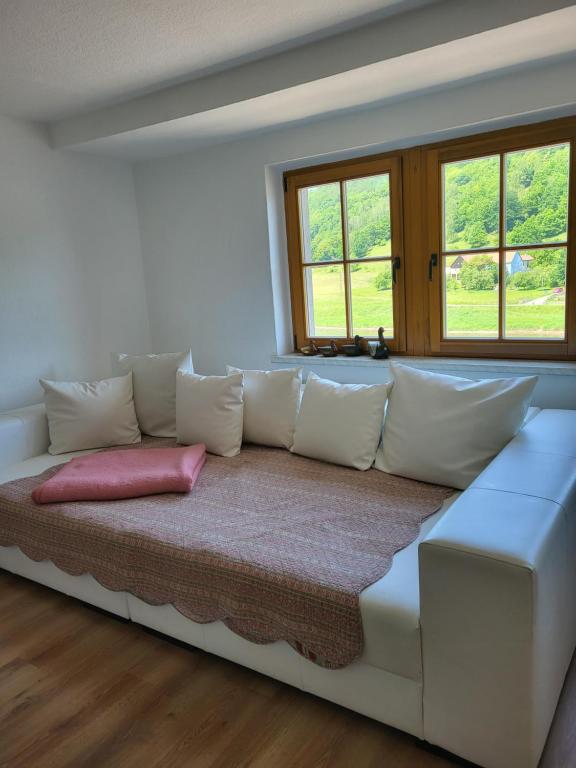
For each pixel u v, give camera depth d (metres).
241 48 2.22
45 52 2.13
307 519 1.88
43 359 3.17
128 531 1.91
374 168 2.86
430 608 1.30
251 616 1.61
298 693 1.68
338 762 1.42
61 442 2.79
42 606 2.23
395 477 2.18
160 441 2.89
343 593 1.44
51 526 2.11
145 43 2.11
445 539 1.27
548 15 1.76
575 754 1.37
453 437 2.03
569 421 2.12
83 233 3.34
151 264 3.69
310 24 2.03
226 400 2.61
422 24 1.97
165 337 3.76
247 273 3.29
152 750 1.50
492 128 2.52
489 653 1.25
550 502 1.44
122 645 1.96
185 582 1.75
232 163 3.19
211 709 1.63
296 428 2.50
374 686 1.45
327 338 3.25
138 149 3.22
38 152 3.07
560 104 2.24
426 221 2.78
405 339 2.98
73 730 1.58
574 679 1.61
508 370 2.58
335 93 2.41
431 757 1.42
